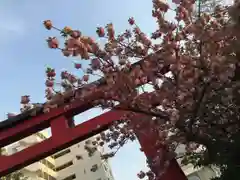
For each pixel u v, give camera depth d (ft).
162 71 25.81
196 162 34.42
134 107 25.08
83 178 116.57
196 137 25.91
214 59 22.15
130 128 29.14
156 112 26.07
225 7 23.59
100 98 25.46
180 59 22.91
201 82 23.61
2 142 37.70
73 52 22.02
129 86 23.97
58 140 35.40
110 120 35.22
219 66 22.11
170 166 31.94
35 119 37.35
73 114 37.37
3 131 37.76
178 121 24.93
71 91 25.14
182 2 23.25
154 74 24.52
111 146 31.45
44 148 35.27
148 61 24.16
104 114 35.76
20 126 37.55
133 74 23.91
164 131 28.78
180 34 23.34
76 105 36.19
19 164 34.78
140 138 31.99
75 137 35.12
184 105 24.72
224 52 22.53
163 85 24.22
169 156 30.30
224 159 26.86
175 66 23.07
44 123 37.32
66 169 121.19
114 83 23.65
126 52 24.06
